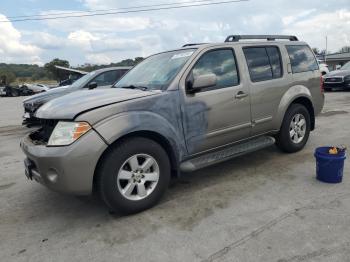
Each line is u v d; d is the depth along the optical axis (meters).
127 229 3.32
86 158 3.21
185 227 3.29
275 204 3.68
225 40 4.97
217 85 4.32
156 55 4.93
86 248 3.03
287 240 2.94
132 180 3.55
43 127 3.76
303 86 5.47
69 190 3.24
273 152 5.64
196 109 4.04
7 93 32.75
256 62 4.86
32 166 3.59
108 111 3.38
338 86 15.55
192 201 3.88
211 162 4.18
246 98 4.58
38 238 3.26
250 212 3.52
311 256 2.70
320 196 3.81
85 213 3.74
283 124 5.25
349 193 3.85
